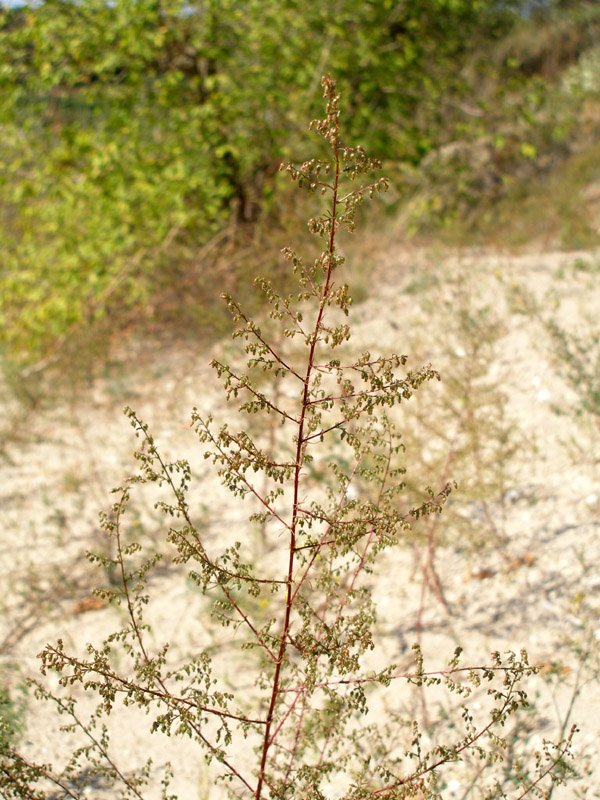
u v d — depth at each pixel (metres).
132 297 6.65
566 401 4.46
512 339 5.12
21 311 7.04
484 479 3.86
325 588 2.31
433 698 2.98
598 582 3.30
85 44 6.89
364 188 1.71
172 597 3.80
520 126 9.15
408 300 6.18
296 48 7.12
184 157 6.96
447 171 8.43
